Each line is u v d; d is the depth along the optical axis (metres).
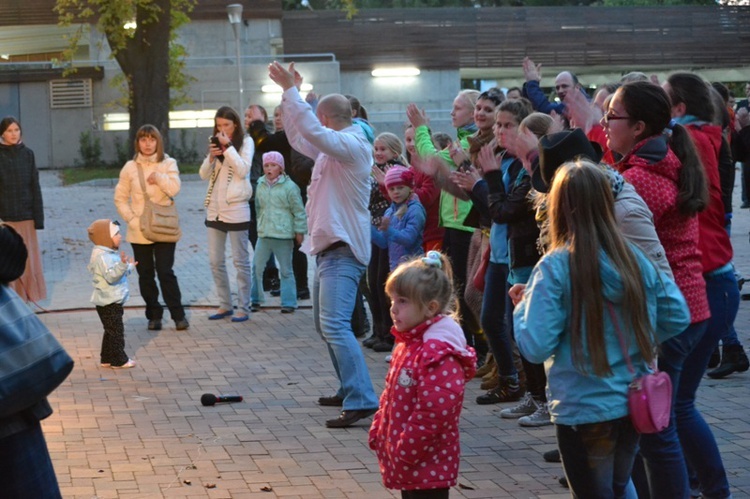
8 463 3.47
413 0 49.09
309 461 5.97
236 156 10.16
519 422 6.65
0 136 10.95
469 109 8.13
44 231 17.91
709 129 5.23
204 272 13.52
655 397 3.69
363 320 9.62
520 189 6.07
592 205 3.71
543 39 38.50
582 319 3.68
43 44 42.34
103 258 8.41
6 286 3.53
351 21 37.53
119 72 34.59
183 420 6.89
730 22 39.38
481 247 7.48
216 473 5.76
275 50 38.00
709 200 4.62
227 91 35.34
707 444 4.74
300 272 11.48
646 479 4.62
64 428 6.71
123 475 5.75
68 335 9.90
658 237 4.52
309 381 7.98
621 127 4.52
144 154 9.96
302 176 10.70
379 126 36.28
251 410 7.14
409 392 4.18
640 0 48.53
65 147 34.84
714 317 4.89
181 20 30.39
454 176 6.45
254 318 10.54
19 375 3.36
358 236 6.71
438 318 4.23
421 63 37.91
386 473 4.29
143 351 9.12
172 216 9.96
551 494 5.36
